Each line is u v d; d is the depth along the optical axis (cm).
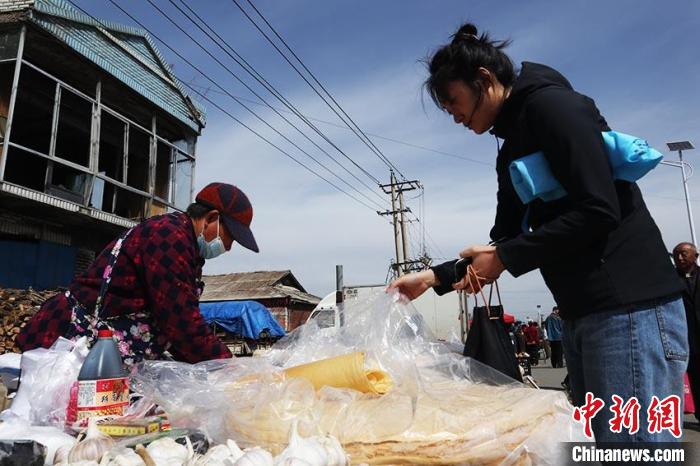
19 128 1103
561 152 145
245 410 146
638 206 155
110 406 160
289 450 111
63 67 1049
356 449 126
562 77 168
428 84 182
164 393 161
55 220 1124
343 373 154
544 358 2403
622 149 147
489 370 169
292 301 2497
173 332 198
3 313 915
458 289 166
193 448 133
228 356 205
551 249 144
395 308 180
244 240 235
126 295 210
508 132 170
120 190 1275
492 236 196
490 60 167
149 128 1324
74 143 1209
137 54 1209
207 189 237
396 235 2611
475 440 121
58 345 191
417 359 175
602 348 149
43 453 121
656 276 146
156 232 207
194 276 214
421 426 127
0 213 1015
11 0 934
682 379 146
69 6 1029
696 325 532
